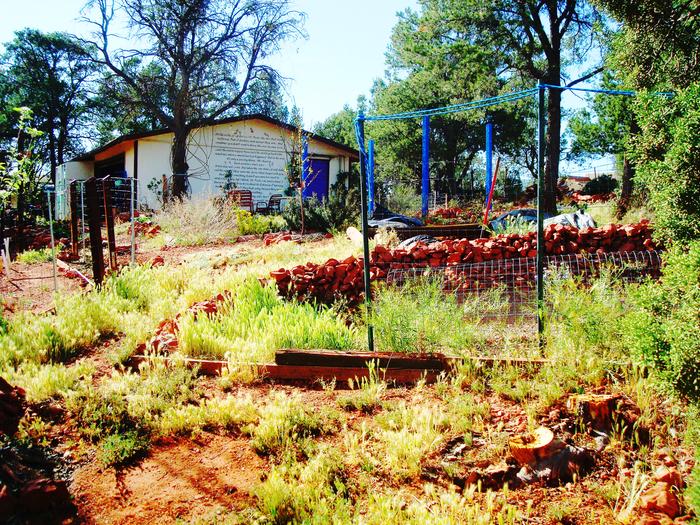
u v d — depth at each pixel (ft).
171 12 83.30
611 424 11.42
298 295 24.20
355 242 34.76
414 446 11.03
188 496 10.16
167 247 41.86
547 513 9.17
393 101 122.31
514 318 19.33
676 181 10.77
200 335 17.67
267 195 88.63
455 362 14.96
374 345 17.58
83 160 106.22
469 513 8.80
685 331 9.41
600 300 15.19
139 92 84.43
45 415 12.92
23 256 38.29
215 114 83.51
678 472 9.62
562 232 25.94
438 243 26.96
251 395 14.65
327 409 13.41
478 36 70.33
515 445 10.63
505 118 117.50
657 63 26.03
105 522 9.45
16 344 17.08
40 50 143.23
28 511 9.39
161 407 13.38
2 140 120.06
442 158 120.37
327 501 9.61
